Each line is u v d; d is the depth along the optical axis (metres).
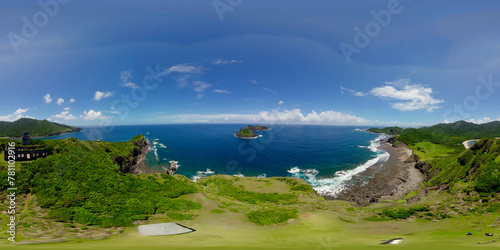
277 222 33.38
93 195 37.09
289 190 58.19
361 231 28.31
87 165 45.78
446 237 22.75
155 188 47.16
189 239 24.33
